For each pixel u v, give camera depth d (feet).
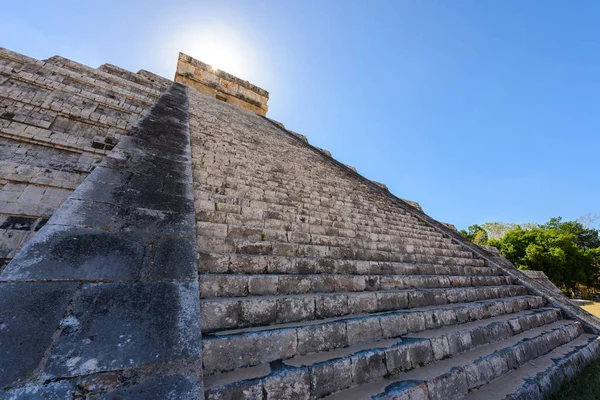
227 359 6.63
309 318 9.27
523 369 11.17
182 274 7.57
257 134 35.37
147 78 36.58
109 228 8.03
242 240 12.12
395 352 8.73
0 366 4.31
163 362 5.26
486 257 25.25
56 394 4.24
